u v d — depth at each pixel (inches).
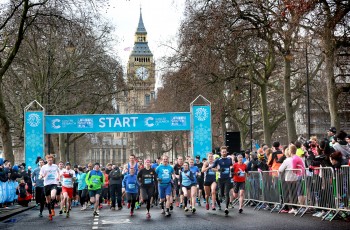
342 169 613.9
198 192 1077.1
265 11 1456.7
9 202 1186.6
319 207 664.4
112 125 1512.1
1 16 1365.7
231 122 2603.3
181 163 996.6
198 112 1517.0
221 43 1525.6
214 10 1503.4
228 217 733.9
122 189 1136.2
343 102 1702.8
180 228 609.0
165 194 846.5
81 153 4456.2
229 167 815.7
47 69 2137.1
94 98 2332.7
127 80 2417.6
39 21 1299.2
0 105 1558.8
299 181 721.0
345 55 1232.8
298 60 1904.5
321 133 3366.1
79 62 2199.8
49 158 850.1
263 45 1733.5
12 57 1169.4
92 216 884.6
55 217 883.4
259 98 2532.0
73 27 1299.2
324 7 1093.8
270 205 853.2
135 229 620.7
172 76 1961.1
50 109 2079.2
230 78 1786.4
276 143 846.5
